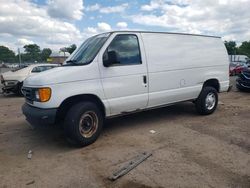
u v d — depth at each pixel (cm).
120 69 548
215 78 750
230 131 591
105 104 534
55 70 509
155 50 609
